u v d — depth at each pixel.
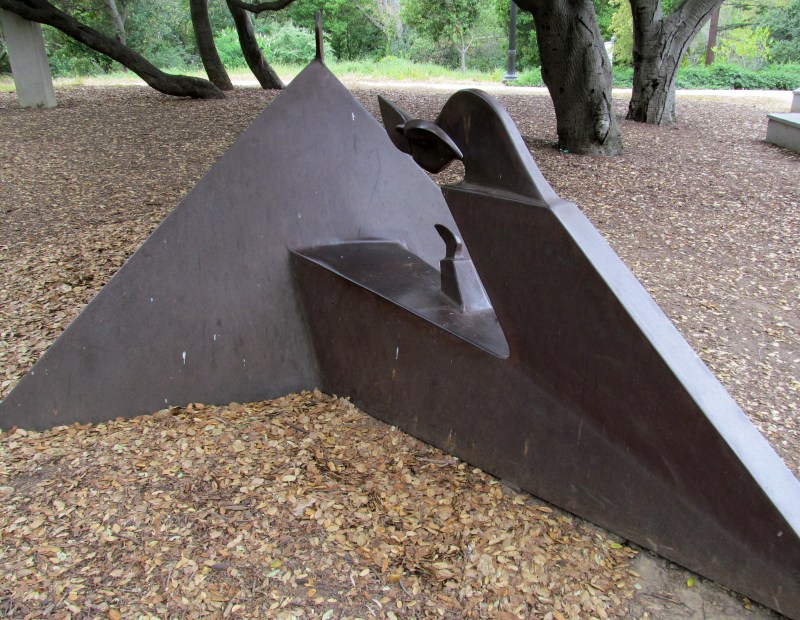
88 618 2.39
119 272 3.46
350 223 4.04
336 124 4.00
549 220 2.57
